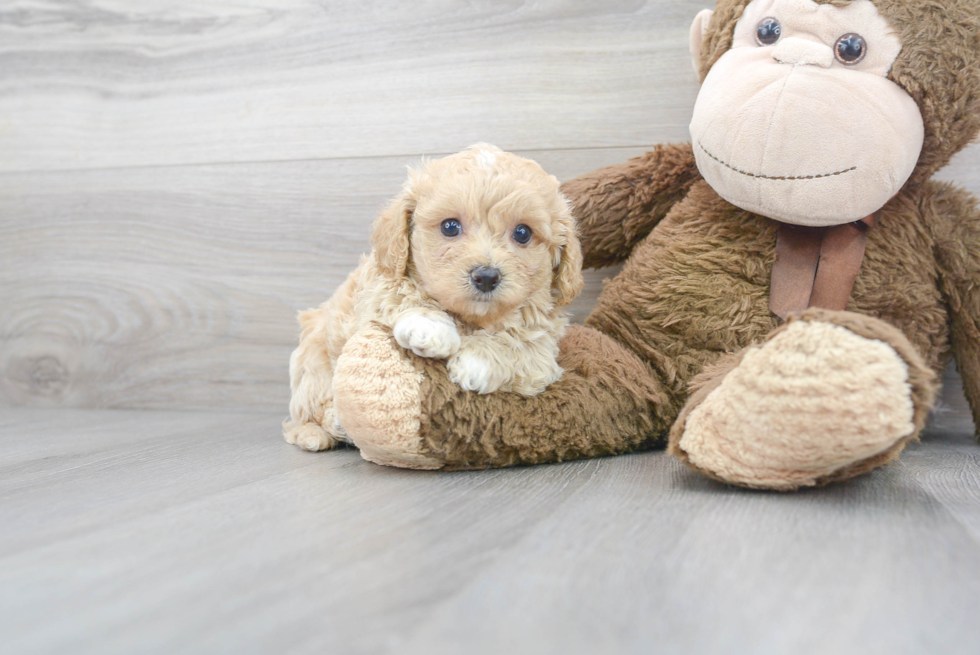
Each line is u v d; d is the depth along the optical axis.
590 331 1.53
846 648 0.59
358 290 1.39
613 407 1.36
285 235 2.08
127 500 1.05
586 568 0.76
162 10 2.13
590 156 1.87
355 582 0.72
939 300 1.49
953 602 0.68
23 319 2.28
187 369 2.16
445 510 0.98
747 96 1.30
